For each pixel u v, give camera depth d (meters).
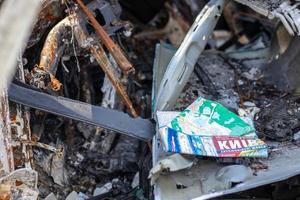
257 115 4.65
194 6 5.46
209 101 4.32
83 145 4.84
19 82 4.18
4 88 3.92
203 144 3.96
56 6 4.44
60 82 4.50
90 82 4.93
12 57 2.45
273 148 4.28
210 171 3.97
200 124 4.11
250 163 4.05
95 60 4.68
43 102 4.19
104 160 4.80
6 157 3.81
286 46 5.15
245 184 3.81
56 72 4.52
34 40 4.46
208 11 4.69
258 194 4.22
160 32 6.23
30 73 4.29
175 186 3.86
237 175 3.85
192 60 4.60
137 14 6.33
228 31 6.48
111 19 4.69
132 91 5.11
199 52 4.66
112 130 4.31
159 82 4.72
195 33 4.59
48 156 4.44
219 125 4.14
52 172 4.44
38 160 4.35
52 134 4.71
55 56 4.39
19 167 3.96
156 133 4.21
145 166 4.43
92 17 4.47
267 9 4.64
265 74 5.23
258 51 5.54
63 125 4.80
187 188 3.84
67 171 4.66
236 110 4.63
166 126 4.02
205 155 3.90
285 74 5.06
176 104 4.64
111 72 4.46
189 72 4.58
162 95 4.45
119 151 4.88
